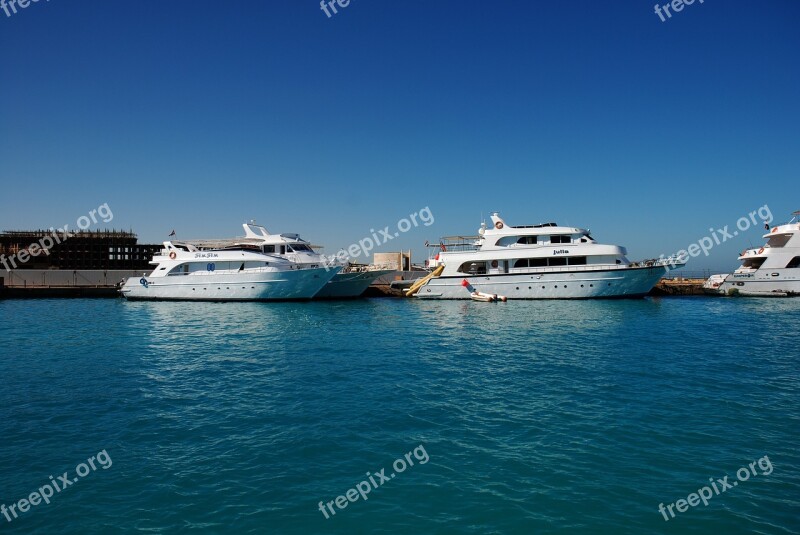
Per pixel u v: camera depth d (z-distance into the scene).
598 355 18.61
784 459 9.11
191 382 14.69
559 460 9.09
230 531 6.94
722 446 9.68
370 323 28.62
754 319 29.36
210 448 9.66
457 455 9.33
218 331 25.45
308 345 21.14
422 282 43.03
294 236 45.03
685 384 14.23
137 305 39.28
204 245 44.09
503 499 7.77
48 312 35.06
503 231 40.88
